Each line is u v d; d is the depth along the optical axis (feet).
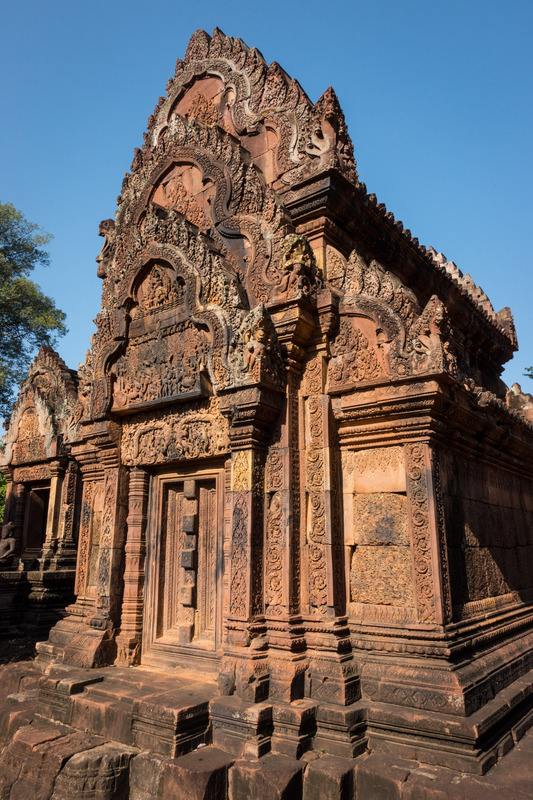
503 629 23.98
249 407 22.18
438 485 21.09
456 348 23.44
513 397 39.17
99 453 33.40
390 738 18.48
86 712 21.88
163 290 28.14
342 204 25.95
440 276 35.14
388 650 20.04
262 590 21.89
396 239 30.50
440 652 18.93
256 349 22.12
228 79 31.99
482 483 27.12
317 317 23.80
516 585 29.63
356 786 17.08
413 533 20.66
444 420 21.81
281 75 29.37
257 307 22.80
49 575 45.01
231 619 21.58
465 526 23.72
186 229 27.14
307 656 20.62
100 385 30.58
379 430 22.08
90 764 18.72
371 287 23.43
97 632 27.32
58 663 27.68
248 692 19.51
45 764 19.45
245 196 26.45
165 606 27.43
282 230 24.52
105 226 35.99
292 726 18.48
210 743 19.72
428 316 21.21
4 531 51.03
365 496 22.41
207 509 26.78
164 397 26.81
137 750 19.69
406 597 20.72
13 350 59.26
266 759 17.90
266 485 22.84
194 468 27.09
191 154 29.50
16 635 43.78
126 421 29.91
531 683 22.26
